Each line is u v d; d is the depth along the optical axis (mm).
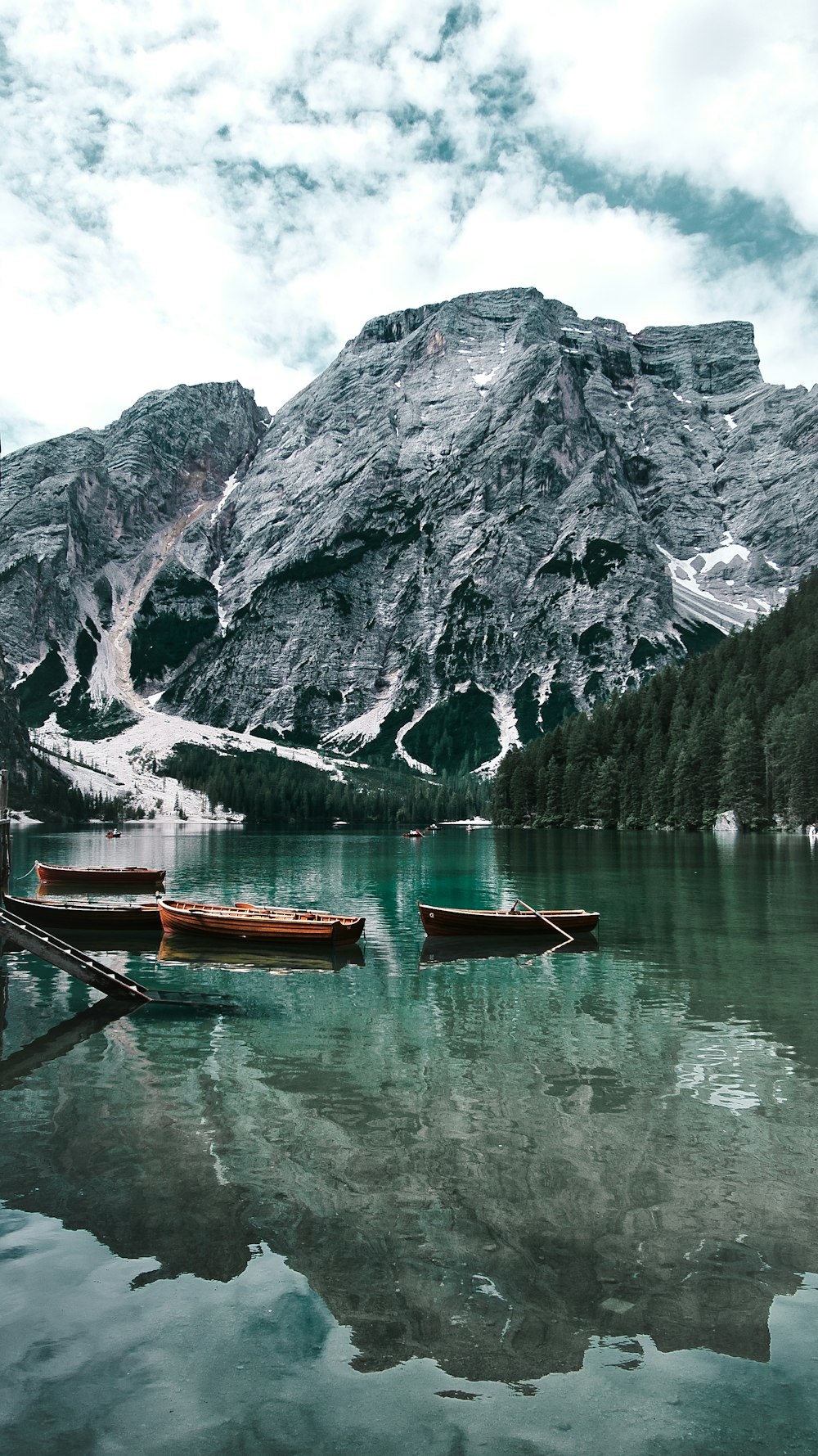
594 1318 11312
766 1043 25172
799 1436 9188
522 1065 22906
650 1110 19281
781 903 60562
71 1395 9836
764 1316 11367
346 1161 16312
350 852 144500
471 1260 12711
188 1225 13773
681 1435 9203
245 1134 17797
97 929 47531
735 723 168375
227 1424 9367
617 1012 29281
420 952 42062
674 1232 13602
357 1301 11664
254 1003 30719
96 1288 11969
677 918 52969
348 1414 9508
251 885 82188
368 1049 24469
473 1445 9047
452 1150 16875
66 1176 15641
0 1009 29625
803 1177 15656
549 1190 15086
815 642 186250
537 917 45906
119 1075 21891
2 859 66250
